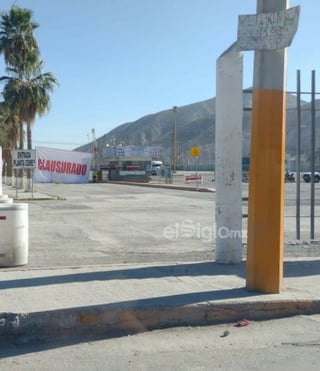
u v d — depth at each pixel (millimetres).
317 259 10195
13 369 5297
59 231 14883
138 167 73875
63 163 63438
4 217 9328
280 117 7410
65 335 6324
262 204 7438
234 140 9344
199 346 5945
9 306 6609
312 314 7145
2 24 39938
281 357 5578
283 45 7188
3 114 46312
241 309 6914
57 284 7855
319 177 57312
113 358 5586
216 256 9633
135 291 7453
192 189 42719
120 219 18359
